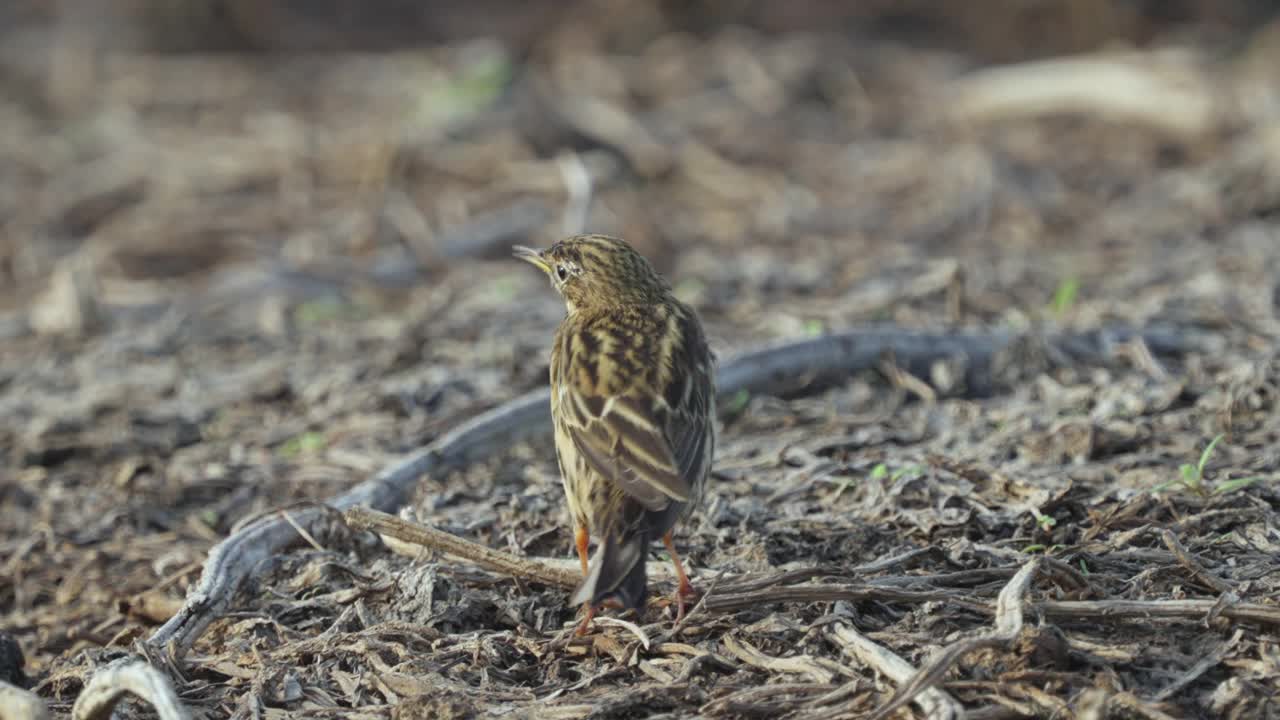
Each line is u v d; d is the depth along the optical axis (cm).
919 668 745
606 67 2558
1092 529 920
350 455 1250
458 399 1349
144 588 1069
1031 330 1303
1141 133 2212
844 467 1059
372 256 1889
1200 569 834
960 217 1928
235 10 2828
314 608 921
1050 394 1198
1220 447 1050
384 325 1603
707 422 855
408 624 863
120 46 2781
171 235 2016
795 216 1953
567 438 850
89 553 1134
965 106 2359
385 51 2772
